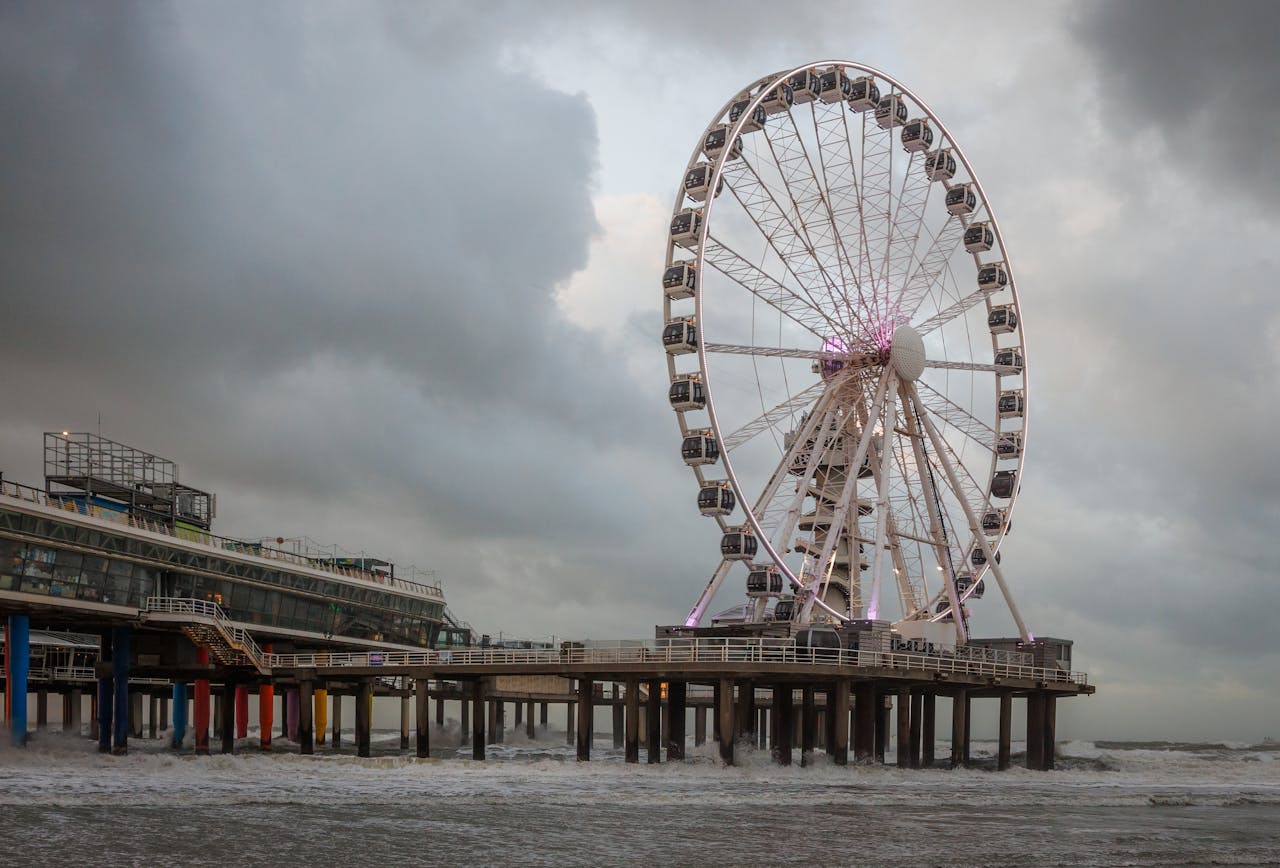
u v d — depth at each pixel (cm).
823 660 7144
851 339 8669
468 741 11706
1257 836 5097
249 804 4872
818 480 8875
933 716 8881
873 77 9150
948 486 9031
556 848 4181
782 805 5488
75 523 7288
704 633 8006
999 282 9794
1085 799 6250
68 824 4266
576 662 7050
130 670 8075
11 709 7350
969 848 4472
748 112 8188
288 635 9431
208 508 9275
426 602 11175
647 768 6931
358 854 3959
